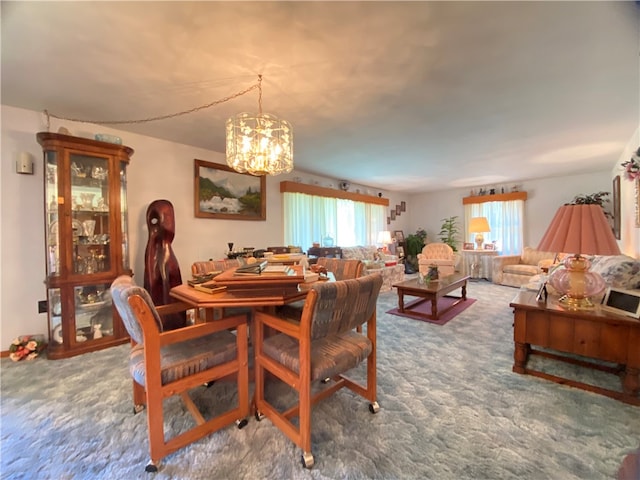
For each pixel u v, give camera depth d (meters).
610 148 3.56
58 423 1.48
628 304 1.68
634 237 3.18
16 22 1.37
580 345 1.74
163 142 3.17
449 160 4.14
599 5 1.31
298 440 1.25
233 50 1.62
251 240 4.06
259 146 2.15
